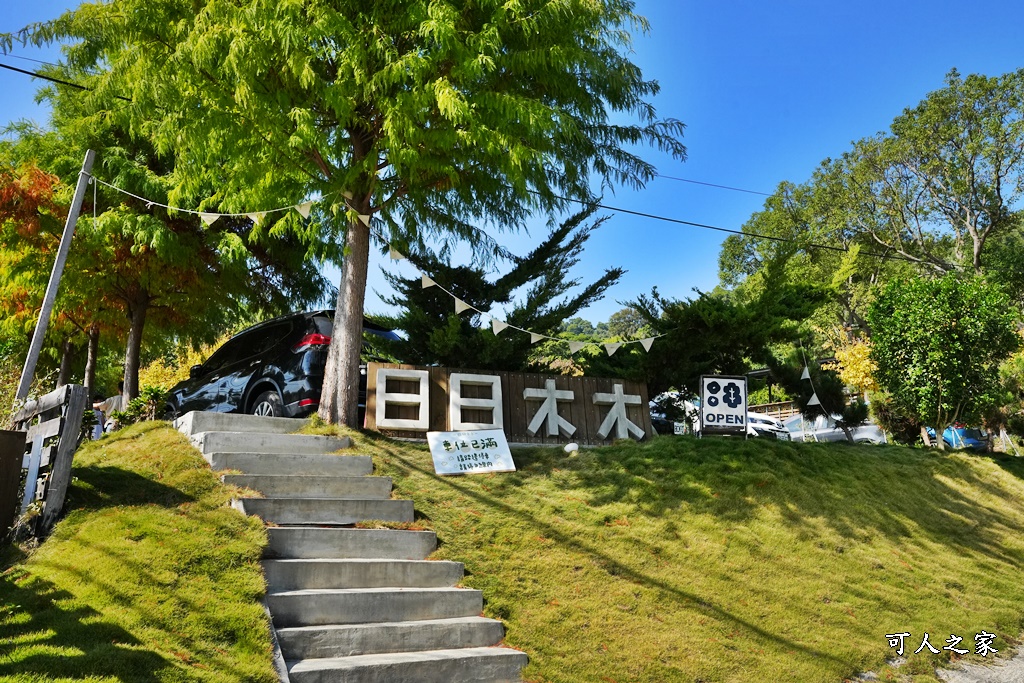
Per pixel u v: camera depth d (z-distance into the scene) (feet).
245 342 32.86
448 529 20.66
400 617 16.24
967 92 93.45
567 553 20.68
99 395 67.87
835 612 20.35
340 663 13.75
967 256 98.68
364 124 27.22
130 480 18.88
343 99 23.36
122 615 12.68
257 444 22.74
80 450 22.39
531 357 34.96
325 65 26.16
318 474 22.38
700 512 24.38
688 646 17.48
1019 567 25.75
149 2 24.18
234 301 48.16
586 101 28.48
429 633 15.71
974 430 53.67
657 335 32.04
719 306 31.81
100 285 39.27
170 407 35.14
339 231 29.04
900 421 42.22
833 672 17.60
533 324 31.76
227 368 32.63
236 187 28.96
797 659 17.84
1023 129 90.58
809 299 33.12
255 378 30.01
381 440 26.07
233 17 22.59
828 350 86.22
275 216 32.17
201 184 28.30
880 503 27.68
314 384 28.02
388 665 13.97
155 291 42.98
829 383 38.73
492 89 25.99
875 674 17.95
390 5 24.66
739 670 16.94
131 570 14.23
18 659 10.78
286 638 14.08
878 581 22.50
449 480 24.34
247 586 14.80
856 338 90.27
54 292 25.20
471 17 25.44
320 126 27.27
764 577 21.40
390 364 27.71
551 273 32.68
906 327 35.94
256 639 13.30
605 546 21.43
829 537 24.41
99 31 24.40
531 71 25.84
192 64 23.32
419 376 27.89
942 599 22.31
